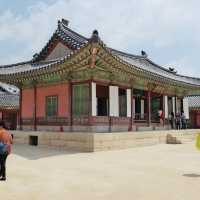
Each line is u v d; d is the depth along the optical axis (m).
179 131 32.16
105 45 21.23
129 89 28.69
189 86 37.00
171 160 17.91
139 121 30.94
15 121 45.16
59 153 21.14
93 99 24.25
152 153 21.41
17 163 16.89
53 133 24.59
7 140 12.27
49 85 27.73
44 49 30.44
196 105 50.16
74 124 25.08
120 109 28.75
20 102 30.56
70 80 25.61
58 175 13.27
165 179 12.41
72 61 22.70
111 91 26.36
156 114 35.50
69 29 30.02
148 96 32.22
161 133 29.55
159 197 9.63
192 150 23.52
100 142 22.34
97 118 24.39
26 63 32.88
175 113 37.47
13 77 28.28
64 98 26.30
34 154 20.67
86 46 20.80
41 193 10.16
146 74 28.02
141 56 41.16
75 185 11.33
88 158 18.72
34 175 13.28
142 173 13.73
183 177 12.83
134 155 20.22
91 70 24.11
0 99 45.12
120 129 26.80
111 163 16.72
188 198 9.52
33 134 26.66
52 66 24.09
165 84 33.34
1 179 12.23
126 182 11.82
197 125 51.16
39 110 28.48
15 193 10.17
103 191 10.43
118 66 24.27
